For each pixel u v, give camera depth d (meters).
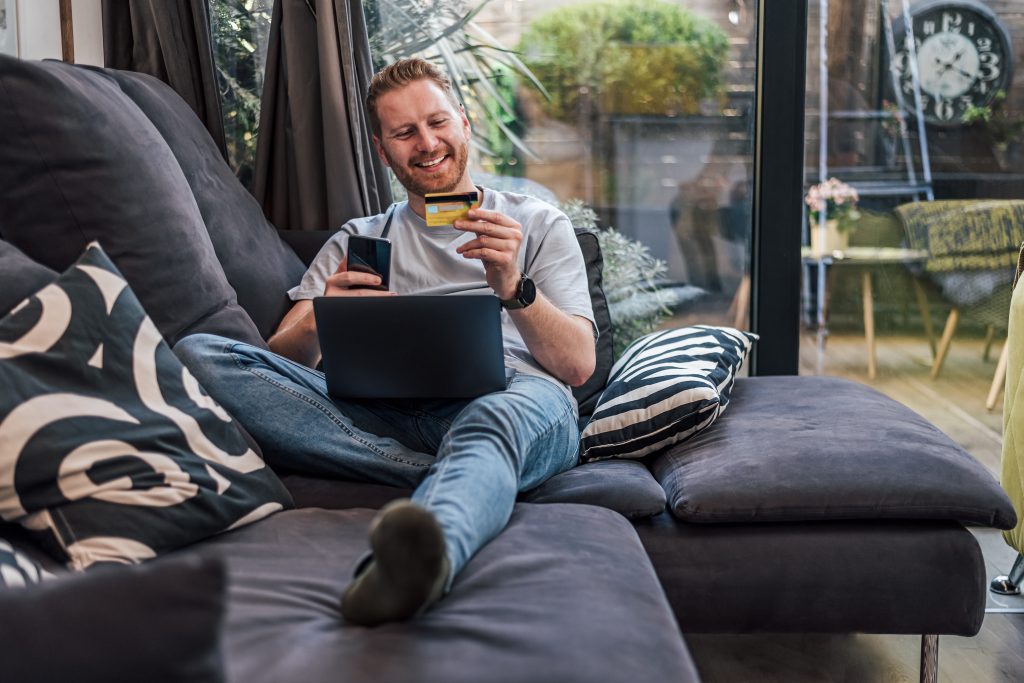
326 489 1.64
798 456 1.72
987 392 2.99
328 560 1.28
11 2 2.33
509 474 1.45
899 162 2.97
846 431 1.84
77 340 1.36
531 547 1.31
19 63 1.65
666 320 3.08
